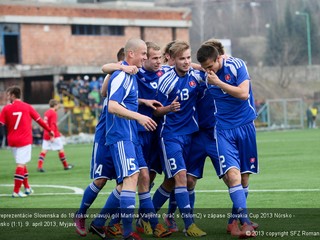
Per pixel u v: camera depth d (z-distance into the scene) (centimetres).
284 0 13050
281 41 12975
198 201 2673
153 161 2114
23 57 11031
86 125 8525
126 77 1894
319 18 12938
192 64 2112
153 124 1855
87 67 10188
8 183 3878
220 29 13300
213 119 2066
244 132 1991
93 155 2028
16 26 11000
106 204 1992
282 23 13062
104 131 2006
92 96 8762
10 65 10825
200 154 2084
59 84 8856
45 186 3547
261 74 12950
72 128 8456
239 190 1938
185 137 2050
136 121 1959
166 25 12356
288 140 6981
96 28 11719
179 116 2050
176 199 2005
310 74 12850
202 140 2083
